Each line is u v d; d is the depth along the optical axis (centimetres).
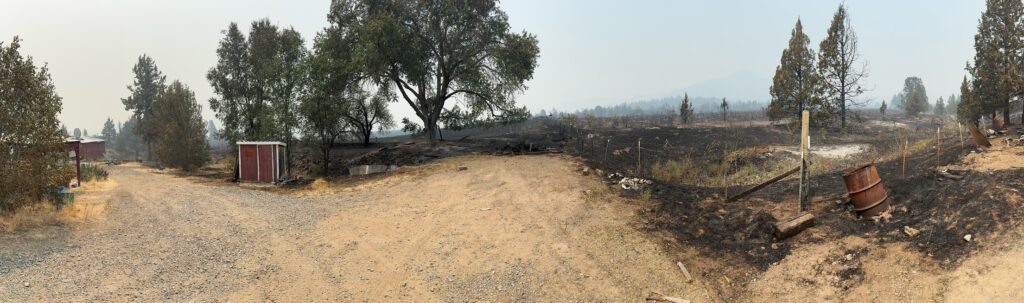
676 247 904
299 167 2980
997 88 1884
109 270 802
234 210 1396
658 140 2905
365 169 2400
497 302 730
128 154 9675
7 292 678
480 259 905
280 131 2502
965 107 2031
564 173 1705
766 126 3759
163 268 830
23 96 1128
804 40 3506
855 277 670
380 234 1094
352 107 2967
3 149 1074
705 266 820
